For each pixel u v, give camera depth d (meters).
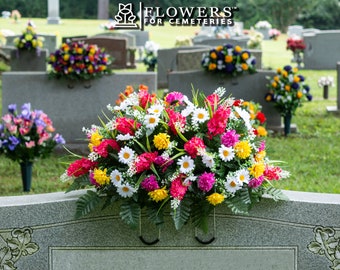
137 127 3.58
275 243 3.60
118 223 3.59
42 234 3.58
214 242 3.60
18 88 7.76
